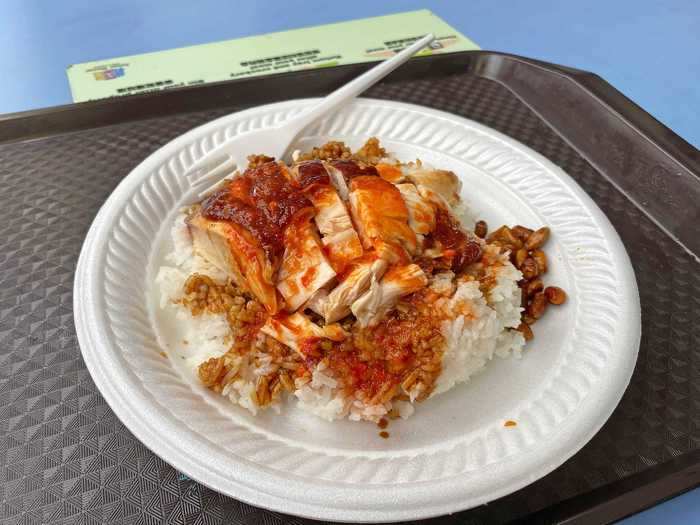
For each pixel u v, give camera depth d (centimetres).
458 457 17
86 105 31
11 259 24
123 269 22
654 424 19
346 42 41
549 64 34
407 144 28
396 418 19
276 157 27
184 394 19
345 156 26
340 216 21
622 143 29
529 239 24
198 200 26
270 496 15
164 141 30
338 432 19
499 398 20
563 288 23
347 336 20
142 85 37
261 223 21
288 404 20
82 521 16
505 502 17
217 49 41
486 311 21
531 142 30
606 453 19
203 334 21
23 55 41
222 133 28
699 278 24
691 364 21
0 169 28
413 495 15
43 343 21
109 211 23
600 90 31
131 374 18
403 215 21
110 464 18
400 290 20
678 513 18
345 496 15
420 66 35
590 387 18
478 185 27
